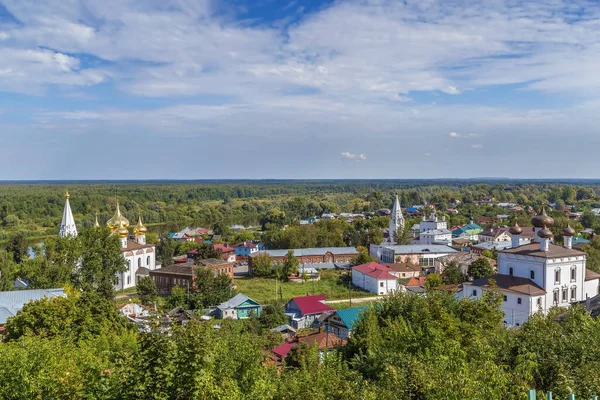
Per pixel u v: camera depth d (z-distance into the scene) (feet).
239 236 636.48
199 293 334.03
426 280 360.07
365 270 383.45
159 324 75.05
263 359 106.52
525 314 221.05
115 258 331.36
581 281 235.61
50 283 290.97
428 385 73.82
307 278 415.64
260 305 310.65
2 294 219.61
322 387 78.48
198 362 68.33
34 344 103.50
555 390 72.84
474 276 352.28
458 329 114.32
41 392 83.25
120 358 72.33
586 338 87.81
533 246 243.81
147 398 66.74
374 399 74.90
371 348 117.60
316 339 204.33
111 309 188.44
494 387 68.23
